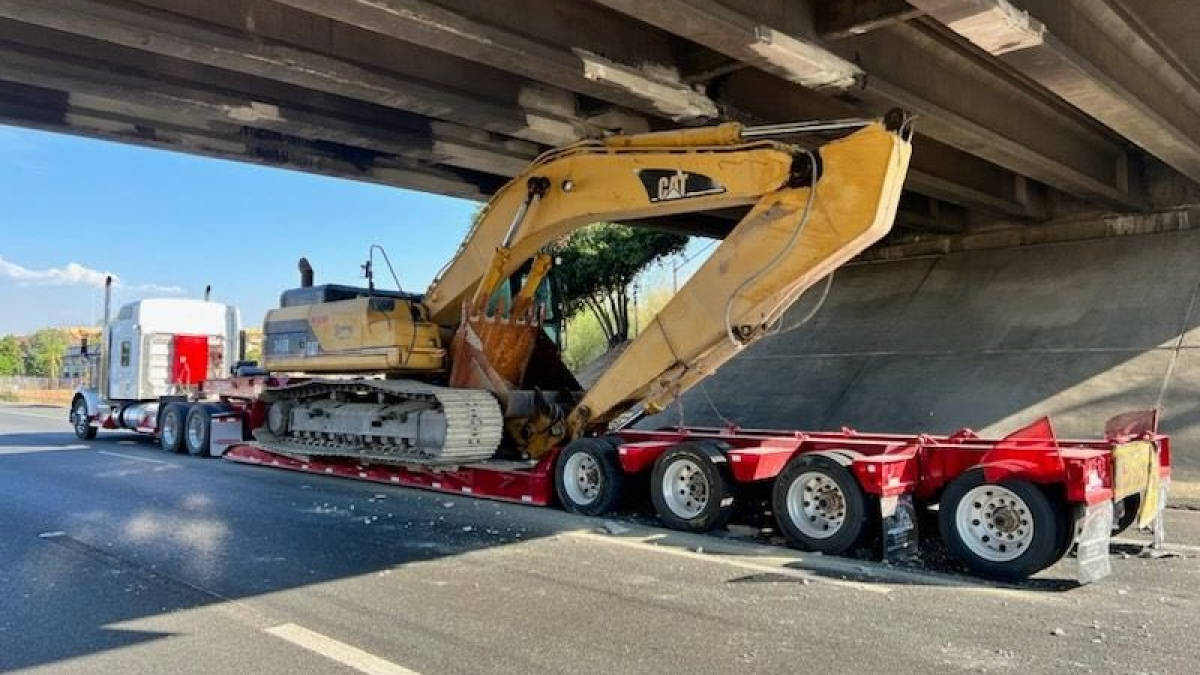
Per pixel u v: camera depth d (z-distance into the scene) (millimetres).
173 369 18109
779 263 8078
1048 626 5457
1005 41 8875
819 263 7891
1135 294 16969
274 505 10039
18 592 6305
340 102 11945
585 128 12062
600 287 27438
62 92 11055
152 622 5590
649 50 10047
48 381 50594
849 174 7645
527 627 5441
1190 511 9797
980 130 12383
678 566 7070
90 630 5434
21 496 10750
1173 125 12711
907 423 15391
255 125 11695
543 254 11008
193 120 12141
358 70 9648
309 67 9195
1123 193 17297
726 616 5664
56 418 28000
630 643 5121
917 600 6082
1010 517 6711
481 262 10883
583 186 9688
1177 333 15492
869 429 15531
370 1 7379
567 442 10195
